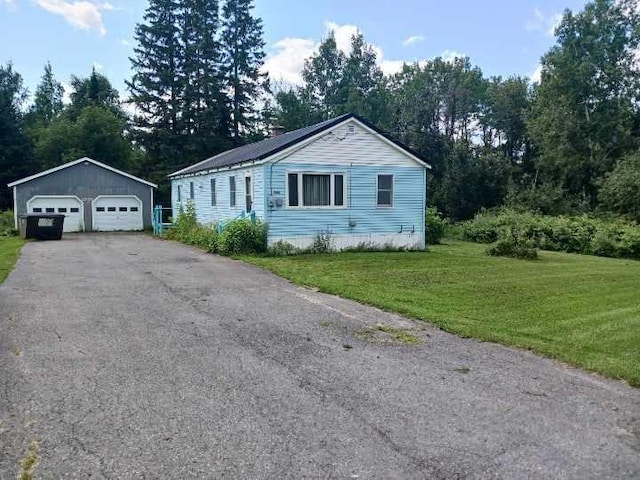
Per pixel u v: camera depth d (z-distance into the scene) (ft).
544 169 119.03
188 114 121.49
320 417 12.10
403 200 53.67
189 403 12.78
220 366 15.57
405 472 9.76
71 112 137.28
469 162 118.73
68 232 78.79
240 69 133.90
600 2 112.37
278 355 16.75
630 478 9.70
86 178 80.12
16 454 10.19
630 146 107.34
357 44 167.02
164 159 120.26
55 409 12.30
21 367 15.16
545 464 10.14
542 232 74.43
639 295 28.81
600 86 111.75
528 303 26.04
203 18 126.93
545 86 117.19
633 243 63.67
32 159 112.88
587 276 36.42
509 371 15.52
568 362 16.42
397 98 161.38
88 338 18.28
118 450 10.41
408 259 44.55
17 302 24.11
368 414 12.31
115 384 13.96
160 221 73.77
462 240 83.51
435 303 25.36
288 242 47.88
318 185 49.26
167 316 21.84
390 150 52.47
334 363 16.03
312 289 28.76
